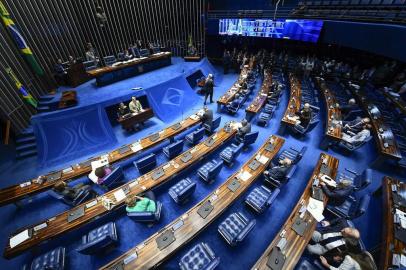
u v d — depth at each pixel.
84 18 13.09
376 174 7.46
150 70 14.73
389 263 4.22
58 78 11.89
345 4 14.34
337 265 4.50
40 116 8.76
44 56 11.10
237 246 5.44
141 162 6.76
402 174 7.45
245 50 19.00
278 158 7.82
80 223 5.05
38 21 10.66
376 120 8.89
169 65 15.98
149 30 16.62
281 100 12.94
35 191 6.09
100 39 14.27
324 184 5.61
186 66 15.78
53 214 6.41
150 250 4.39
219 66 20.02
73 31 12.59
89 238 5.12
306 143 9.12
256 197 5.99
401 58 9.09
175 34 17.80
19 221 6.21
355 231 3.84
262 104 10.60
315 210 5.11
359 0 13.90
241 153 8.61
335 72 13.89
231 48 19.91
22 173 7.90
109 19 14.33
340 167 7.82
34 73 10.46
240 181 5.92
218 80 16.41
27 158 8.50
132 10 15.23
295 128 8.93
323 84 12.66
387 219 5.04
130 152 7.43
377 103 10.77
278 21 14.73
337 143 8.82
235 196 5.52
